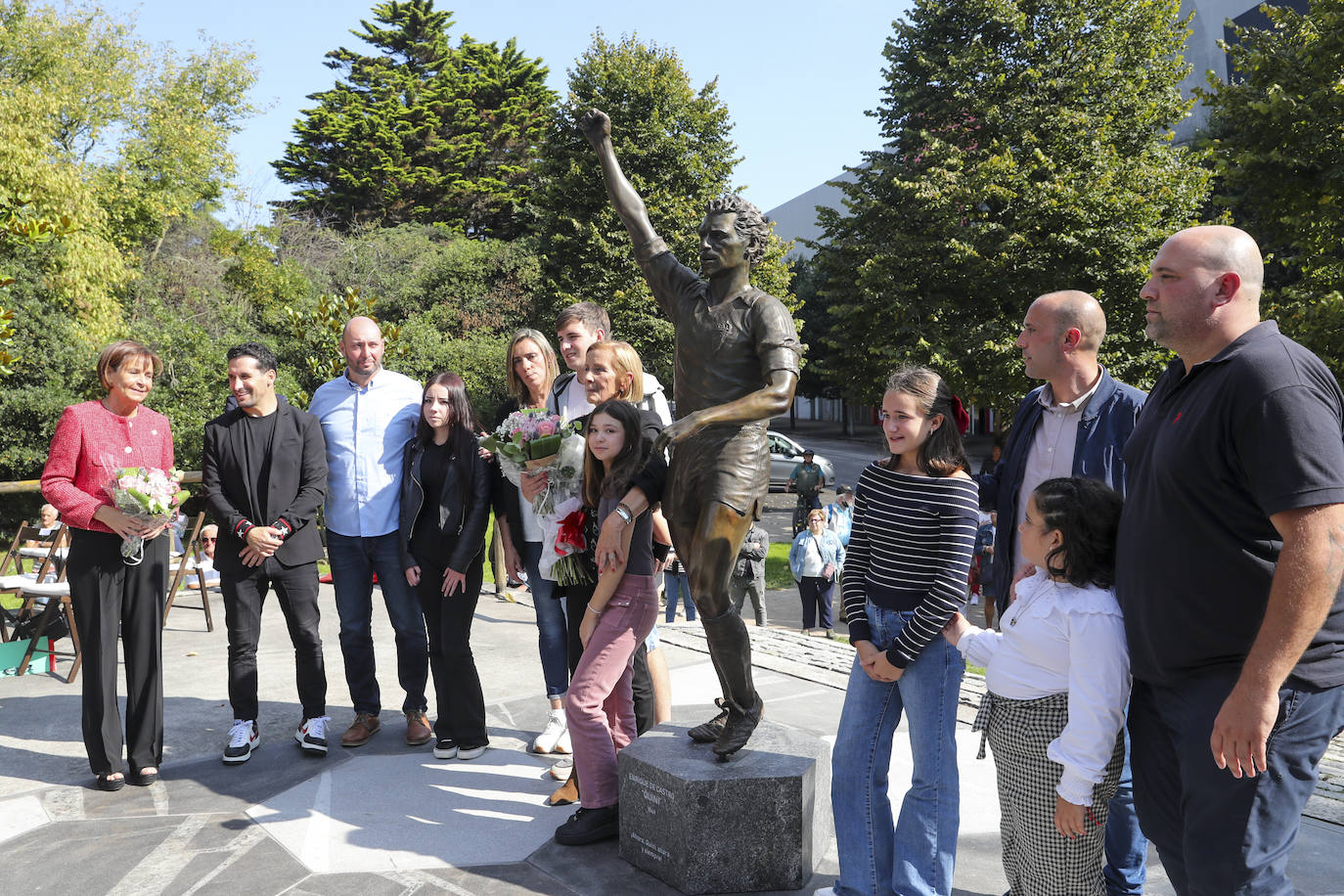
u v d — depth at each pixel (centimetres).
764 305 282
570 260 2750
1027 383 1881
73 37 2248
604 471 319
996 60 1948
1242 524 190
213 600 784
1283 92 1205
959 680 257
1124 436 276
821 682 521
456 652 392
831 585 920
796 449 2294
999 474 323
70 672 524
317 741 402
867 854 266
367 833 324
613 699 345
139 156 2416
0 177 1552
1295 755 189
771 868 283
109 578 362
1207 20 2394
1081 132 1861
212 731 441
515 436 344
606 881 290
